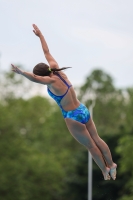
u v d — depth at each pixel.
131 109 131.25
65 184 117.88
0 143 117.94
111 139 115.94
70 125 32.62
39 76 31.16
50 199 126.88
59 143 174.75
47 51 33.28
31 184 120.75
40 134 171.88
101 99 174.38
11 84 157.50
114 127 172.12
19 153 119.94
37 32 33.62
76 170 113.38
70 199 118.00
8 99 156.75
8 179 114.44
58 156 153.00
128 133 116.94
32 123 172.00
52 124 176.75
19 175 116.19
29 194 120.12
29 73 30.52
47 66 32.16
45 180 123.31
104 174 33.59
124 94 177.62
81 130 32.66
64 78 32.41
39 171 121.75
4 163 115.56
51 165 124.25
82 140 32.97
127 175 105.06
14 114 142.38
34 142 168.50
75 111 32.50
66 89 32.19
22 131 167.38
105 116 173.12
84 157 112.81
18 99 157.50
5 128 119.12
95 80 174.75
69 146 174.50
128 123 125.75
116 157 113.75
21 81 159.38
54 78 31.91
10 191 114.44
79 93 168.12
